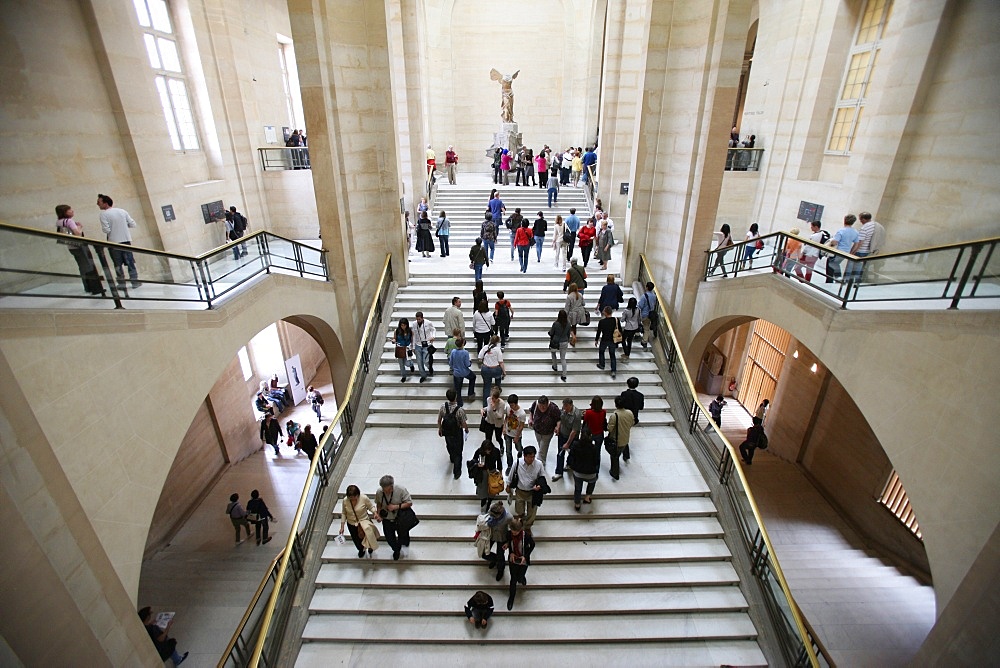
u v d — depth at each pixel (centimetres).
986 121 732
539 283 1214
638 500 756
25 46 734
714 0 874
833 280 707
